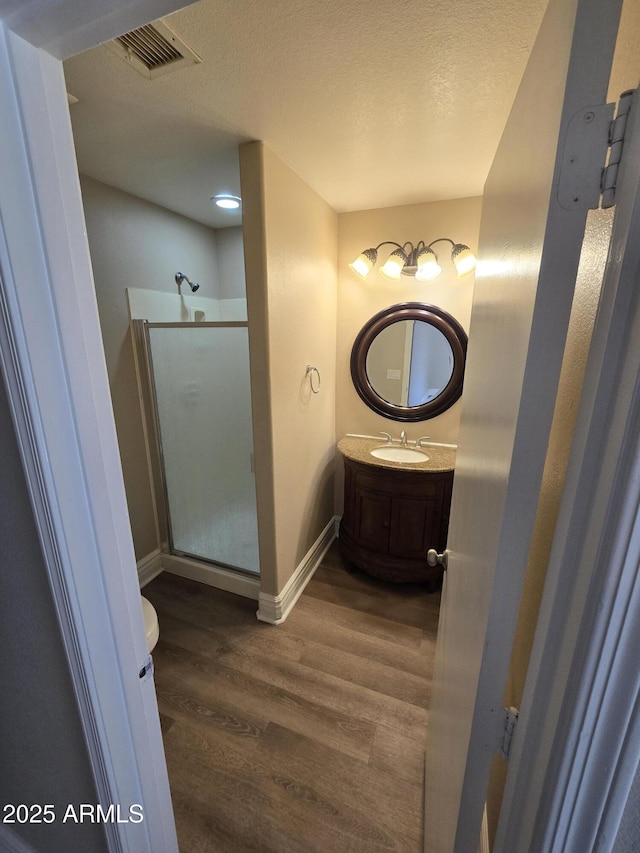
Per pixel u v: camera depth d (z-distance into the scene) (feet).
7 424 1.90
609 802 1.38
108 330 6.68
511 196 2.09
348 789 4.14
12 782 3.17
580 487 1.33
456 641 2.90
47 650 2.35
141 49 3.28
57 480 1.93
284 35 3.13
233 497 7.43
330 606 7.06
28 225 1.67
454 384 7.73
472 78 3.67
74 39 1.59
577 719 1.35
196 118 4.36
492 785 2.75
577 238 1.33
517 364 1.68
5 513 2.15
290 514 6.82
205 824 3.84
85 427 2.01
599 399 1.25
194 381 7.14
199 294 8.83
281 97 3.98
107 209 6.47
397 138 4.81
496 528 1.84
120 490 2.28
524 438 1.55
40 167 1.68
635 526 1.14
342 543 8.34
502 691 1.86
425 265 7.06
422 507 7.05
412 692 5.31
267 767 4.35
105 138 4.81
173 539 8.23
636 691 1.24
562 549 1.42
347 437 8.73
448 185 6.36
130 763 2.54
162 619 6.75
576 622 1.34
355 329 8.26
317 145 4.99
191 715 4.96
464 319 7.46
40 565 2.12
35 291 1.73
